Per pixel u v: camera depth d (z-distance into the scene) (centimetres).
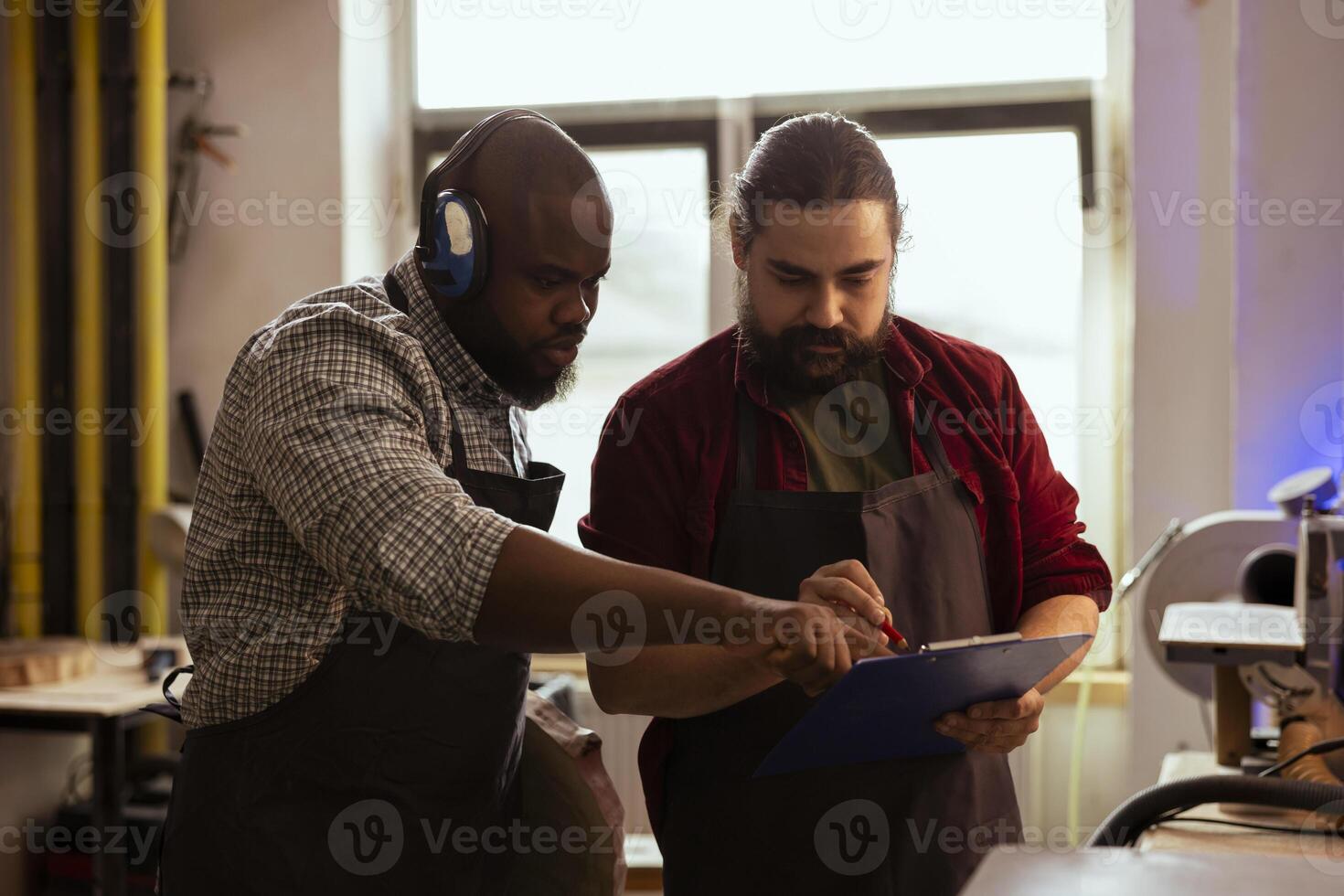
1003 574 145
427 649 120
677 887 140
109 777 273
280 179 351
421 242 123
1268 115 287
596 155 356
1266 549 211
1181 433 311
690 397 140
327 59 347
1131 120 312
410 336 118
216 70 353
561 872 134
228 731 120
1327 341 285
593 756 135
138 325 340
